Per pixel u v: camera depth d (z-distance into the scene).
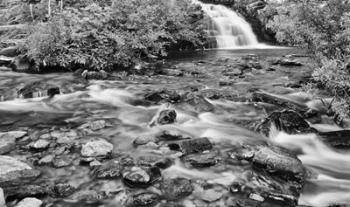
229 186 3.95
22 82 9.45
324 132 5.54
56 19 12.54
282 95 7.82
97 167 4.34
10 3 21.98
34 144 4.95
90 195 3.72
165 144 5.14
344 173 4.43
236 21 20.84
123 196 3.72
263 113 6.66
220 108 7.03
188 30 17.94
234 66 11.83
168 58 14.59
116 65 11.73
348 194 3.90
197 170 4.35
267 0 20.66
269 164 4.25
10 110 7.17
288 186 3.97
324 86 7.49
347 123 5.98
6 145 5.00
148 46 13.50
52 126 6.03
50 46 11.00
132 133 5.67
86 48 11.54
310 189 4.00
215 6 22.69
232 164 4.49
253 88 8.50
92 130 5.80
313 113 6.41
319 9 6.75
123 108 7.27
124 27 12.99
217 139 5.38
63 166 4.39
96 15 12.91
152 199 3.64
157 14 15.58
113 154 4.77
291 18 7.08
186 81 9.73
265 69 11.23
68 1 18.44
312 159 4.83
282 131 5.62
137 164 4.42
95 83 9.55
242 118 6.39
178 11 17.31
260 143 5.22
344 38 6.29
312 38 6.79
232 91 8.23
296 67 11.54
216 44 19.14
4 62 11.66
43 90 8.40
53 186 3.86
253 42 20.31
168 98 7.49
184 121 6.30
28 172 4.15
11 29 15.86
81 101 7.90
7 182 3.91
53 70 11.09
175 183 3.97
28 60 11.12
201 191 3.84
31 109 7.25
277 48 18.36
